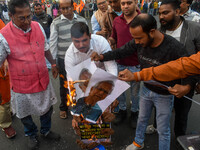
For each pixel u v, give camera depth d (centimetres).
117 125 267
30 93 194
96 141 171
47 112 225
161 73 122
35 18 423
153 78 127
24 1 157
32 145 232
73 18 248
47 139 248
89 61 139
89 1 1408
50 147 236
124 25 221
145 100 186
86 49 154
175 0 169
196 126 259
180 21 180
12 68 183
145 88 182
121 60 235
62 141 244
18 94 193
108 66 172
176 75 120
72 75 145
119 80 129
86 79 139
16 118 293
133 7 207
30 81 189
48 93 211
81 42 142
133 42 165
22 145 243
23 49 177
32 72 187
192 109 295
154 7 1480
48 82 208
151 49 148
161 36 141
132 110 263
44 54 204
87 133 166
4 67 216
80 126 162
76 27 139
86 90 124
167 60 144
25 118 213
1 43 166
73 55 162
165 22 180
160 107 170
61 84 269
